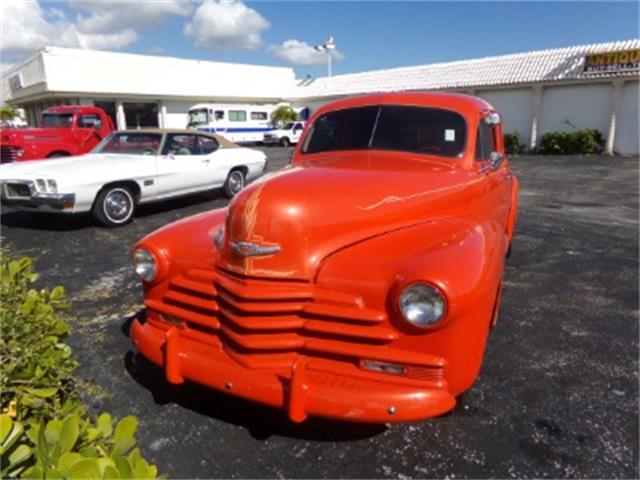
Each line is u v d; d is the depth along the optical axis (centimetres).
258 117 2770
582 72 1908
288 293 232
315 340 229
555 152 1977
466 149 341
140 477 126
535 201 955
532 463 232
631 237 671
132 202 754
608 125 1884
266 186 254
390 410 212
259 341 233
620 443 246
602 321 391
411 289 212
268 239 239
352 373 223
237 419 265
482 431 255
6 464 126
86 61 2589
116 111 2841
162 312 267
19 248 620
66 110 1275
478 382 299
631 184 1180
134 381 302
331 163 335
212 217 311
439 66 2578
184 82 2984
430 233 254
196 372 244
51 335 202
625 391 291
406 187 279
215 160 900
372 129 363
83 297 448
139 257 276
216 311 249
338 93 2933
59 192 662
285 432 255
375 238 253
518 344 350
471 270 217
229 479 223
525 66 2131
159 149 805
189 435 253
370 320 221
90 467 119
